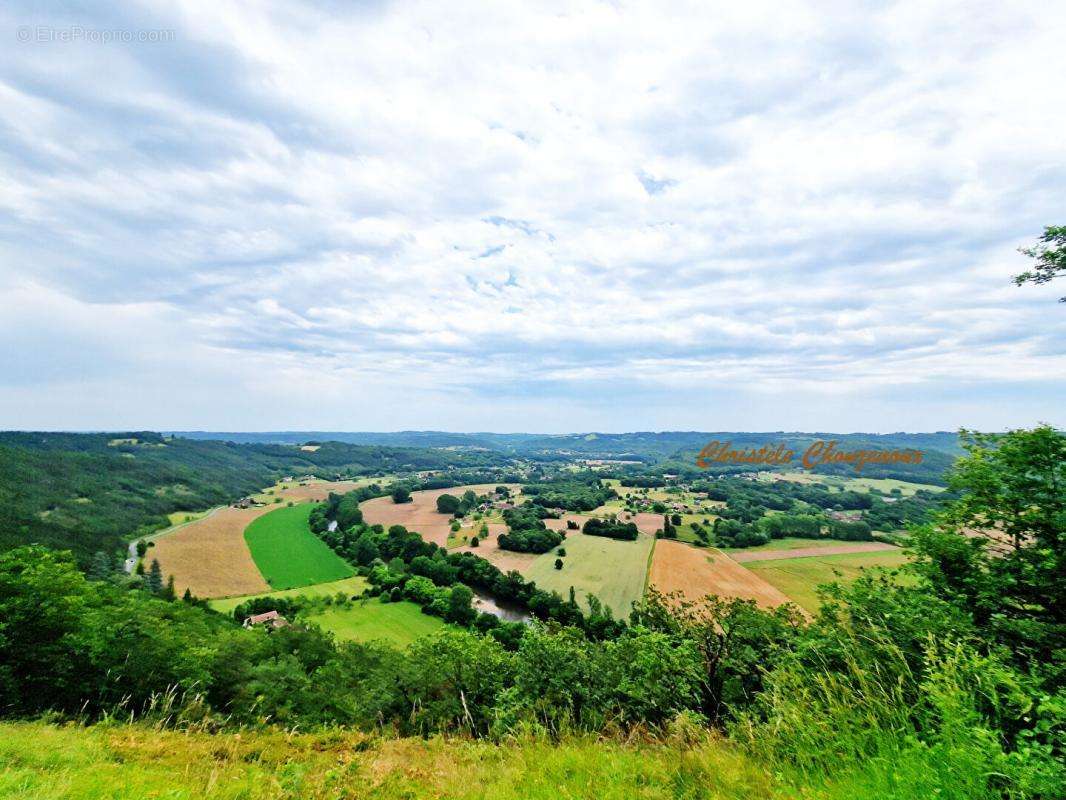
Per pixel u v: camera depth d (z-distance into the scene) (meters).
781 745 5.68
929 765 4.04
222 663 23.92
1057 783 3.38
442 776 7.02
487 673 24.41
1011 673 4.39
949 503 13.10
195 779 6.98
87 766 7.34
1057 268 12.26
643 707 13.73
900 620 9.98
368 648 39.22
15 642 15.80
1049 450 11.20
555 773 6.23
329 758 8.47
